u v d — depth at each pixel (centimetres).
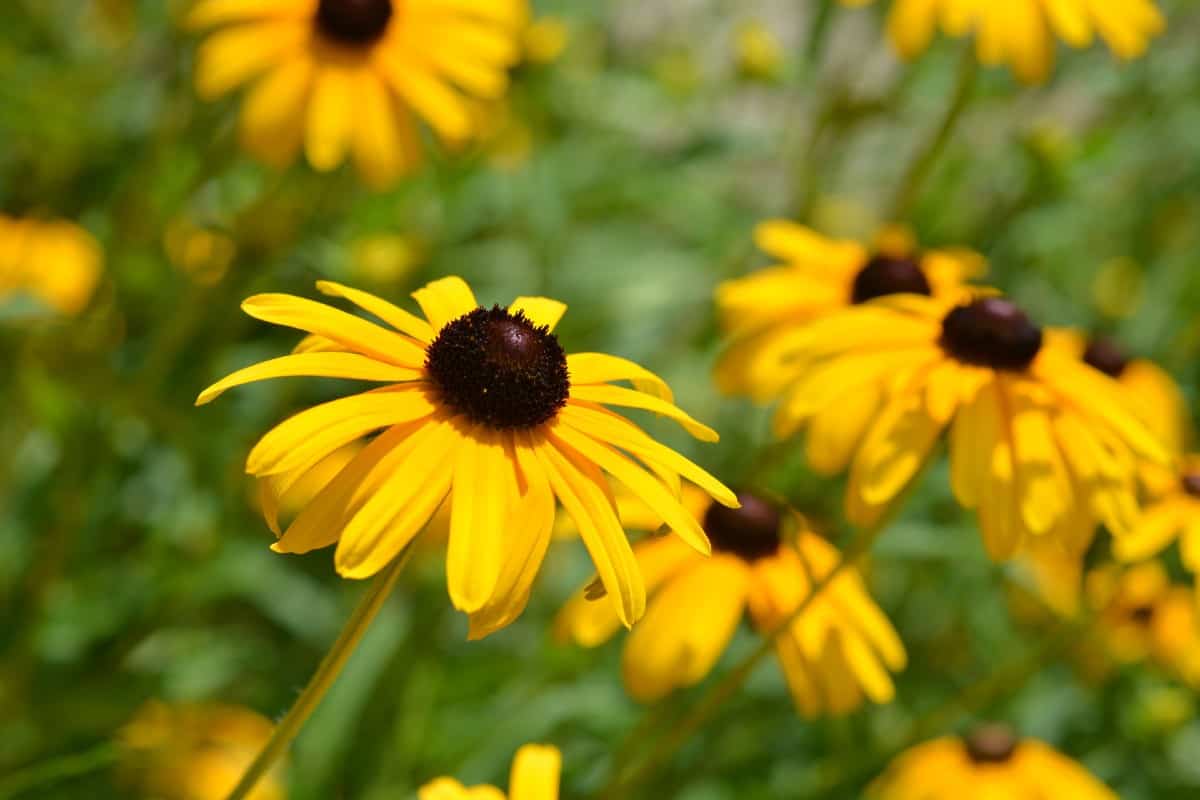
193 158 69
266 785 61
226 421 66
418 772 62
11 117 70
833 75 78
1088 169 77
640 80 83
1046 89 81
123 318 68
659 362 75
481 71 66
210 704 65
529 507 44
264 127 64
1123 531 51
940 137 68
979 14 65
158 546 67
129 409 64
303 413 44
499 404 45
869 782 64
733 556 55
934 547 66
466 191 75
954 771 60
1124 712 69
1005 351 53
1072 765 61
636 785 54
